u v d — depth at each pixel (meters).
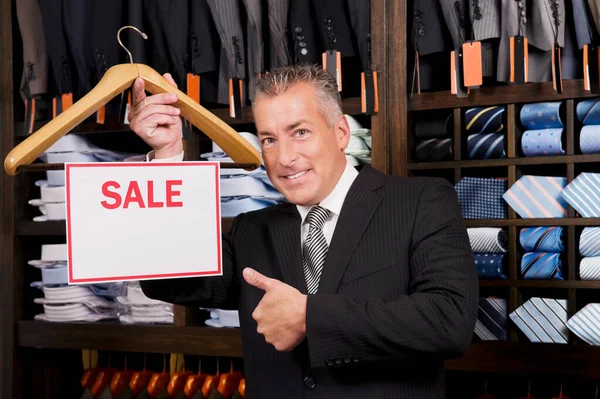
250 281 1.27
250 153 1.44
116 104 2.74
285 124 1.39
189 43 2.67
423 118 2.45
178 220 1.30
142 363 3.29
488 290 2.56
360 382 1.36
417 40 2.34
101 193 1.25
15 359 2.89
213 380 2.71
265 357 1.47
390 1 2.38
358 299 1.39
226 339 2.58
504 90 2.27
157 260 1.28
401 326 1.26
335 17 2.43
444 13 2.27
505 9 2.18
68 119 1.29
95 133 3.05
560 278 2.23
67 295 2.82
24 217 2.95
